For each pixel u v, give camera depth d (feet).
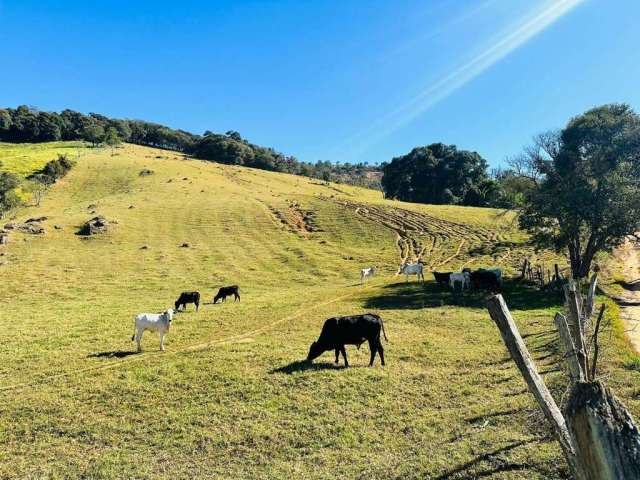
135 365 62.49
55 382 57.52
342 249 191.72
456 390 47.83
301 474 33.83
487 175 370.32
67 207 257.96
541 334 67.00
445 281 124.36
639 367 47.65
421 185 373.20
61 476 36.29
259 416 44.60
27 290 131.64
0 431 44.98
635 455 9.82
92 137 506.89
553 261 156.66
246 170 438.81
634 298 102.83
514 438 34.86
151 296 127.34
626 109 120.67
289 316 92.53
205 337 78.28
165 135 604.49
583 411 10.50
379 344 58.08
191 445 40.01
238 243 197.77
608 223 109.50
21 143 508.94
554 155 122.93
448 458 33.27
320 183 419.13
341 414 43.86
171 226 217.15
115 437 42.50
